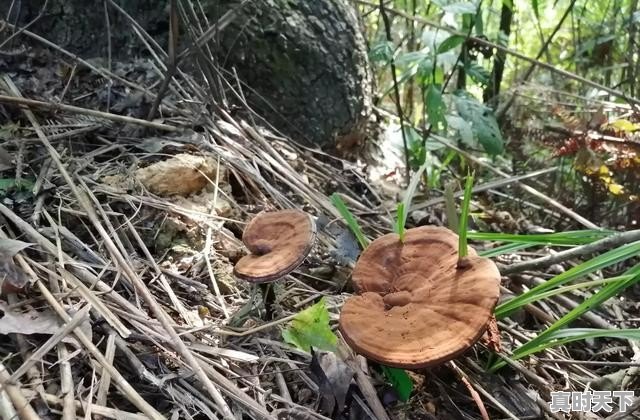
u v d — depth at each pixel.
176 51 0.47
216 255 0.42
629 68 0.65
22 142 0.45
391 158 0.72
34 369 0.29
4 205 0.39
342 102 0.65
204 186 0.46
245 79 0.59
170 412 0.30
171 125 0.51
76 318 0.31
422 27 0.71
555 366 0.40
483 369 0.38
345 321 0.32
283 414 0.32
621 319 0.46
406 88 0.81
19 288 0.33
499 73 0.70
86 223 0.40
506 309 0.37
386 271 0.35
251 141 0.54
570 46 0.78
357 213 0.52
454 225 0.40
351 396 0.33
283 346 0.36
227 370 0.33
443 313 0.31
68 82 0.52
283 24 0.60
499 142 0.57
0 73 0.53
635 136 0.54
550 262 0.42
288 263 0.34
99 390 0.29
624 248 0.35
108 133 0.49
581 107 0.65
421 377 0.37
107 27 0.56
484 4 0.78
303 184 0.50
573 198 0.61
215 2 0.57
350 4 0.70
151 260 0.38
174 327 0.34
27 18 0.57
